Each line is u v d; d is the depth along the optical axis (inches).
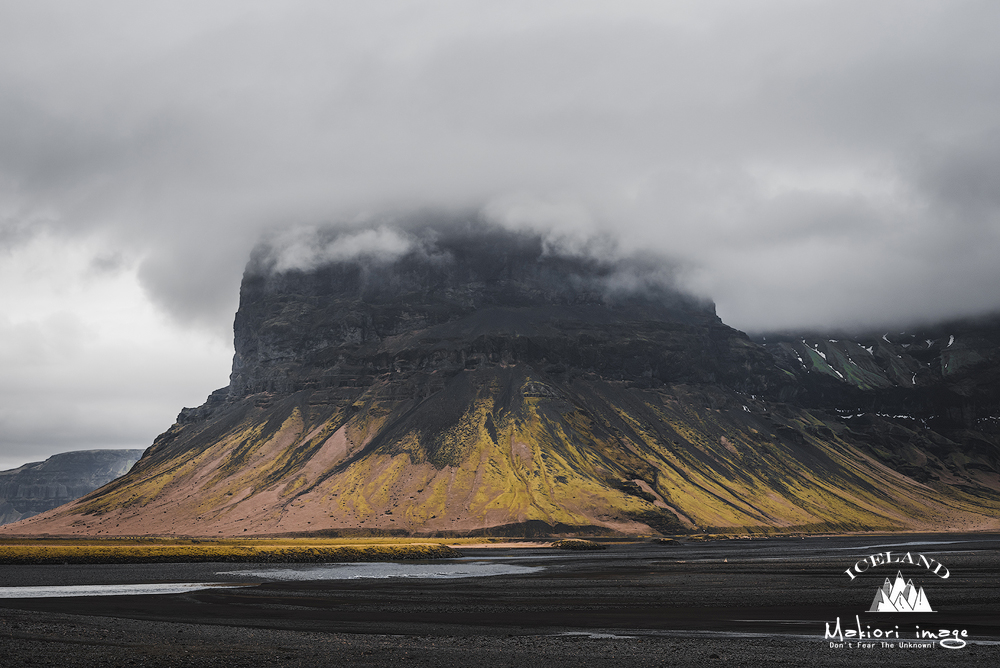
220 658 2134.6
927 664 2046.0
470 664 2070.6
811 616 2962.6
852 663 2064.5
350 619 2957.7
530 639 2466.8
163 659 2111.2
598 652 2234.3
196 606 3415.4
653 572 5403.5
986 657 2148.1
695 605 3346.5
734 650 2258.9
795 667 2018.9
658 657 2158.0
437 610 3243.1
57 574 5442.9
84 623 2815.0
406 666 2049.7
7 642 2347.4
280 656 2167.8
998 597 3469.5
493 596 3809.1
